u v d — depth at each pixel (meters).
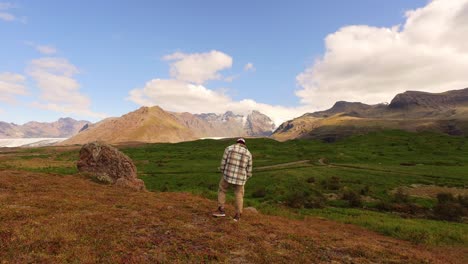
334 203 45.66
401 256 10.70
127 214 11.80
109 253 7.54
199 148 172.00
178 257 7.82
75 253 7.28
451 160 98.56
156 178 67.50
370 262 9.49
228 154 12.34
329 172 71.00
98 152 26.11
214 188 56.03
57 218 10.02
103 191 17.94
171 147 188.38
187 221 11.62
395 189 55.41
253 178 64.19
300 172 69.12
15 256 6.86
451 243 18.14
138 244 8.41
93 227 9.48
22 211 10.38
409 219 34.84
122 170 25.77
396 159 100.69
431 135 178.12
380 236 17.69
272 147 154.12
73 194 15.17
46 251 7.30
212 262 7.73
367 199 48.88
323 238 12.02
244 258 8.38
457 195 50.59
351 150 127.75
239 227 11.48
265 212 22.31
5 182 16.27
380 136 176.62
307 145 163.25
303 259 8.80
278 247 9.77
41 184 17.27
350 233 16.38
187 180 64.69
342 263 9.04
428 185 58.88
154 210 13.09
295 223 16.50
